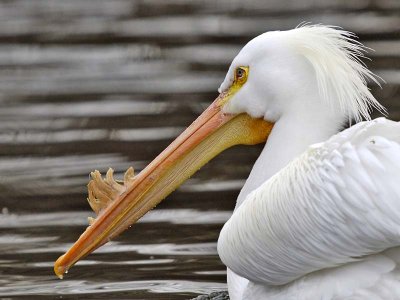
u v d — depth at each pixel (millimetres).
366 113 10445
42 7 30766
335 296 9094
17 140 18984
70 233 14570
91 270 13266
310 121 10586
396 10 28547
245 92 10852
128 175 11070
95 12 30031
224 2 30906
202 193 16109
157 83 22672
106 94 22031
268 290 9906
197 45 25844
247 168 17266
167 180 11086
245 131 11039
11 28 28328
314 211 8812
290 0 30781
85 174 16922
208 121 11109
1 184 16641
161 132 19062
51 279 12922
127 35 27172
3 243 14250
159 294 12289
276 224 9133
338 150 8719
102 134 19109
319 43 10453
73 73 23984
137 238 14453
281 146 10641
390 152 8414
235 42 25812
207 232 14523
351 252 8852
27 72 24281
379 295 8875
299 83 10578
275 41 10656
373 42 24719
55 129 19609
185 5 30578
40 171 17219
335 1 30141
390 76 21719
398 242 8516
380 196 8375
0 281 12859
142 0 31453
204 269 13180
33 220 15141
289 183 9031
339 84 10367
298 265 9250
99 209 11047
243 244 9508
